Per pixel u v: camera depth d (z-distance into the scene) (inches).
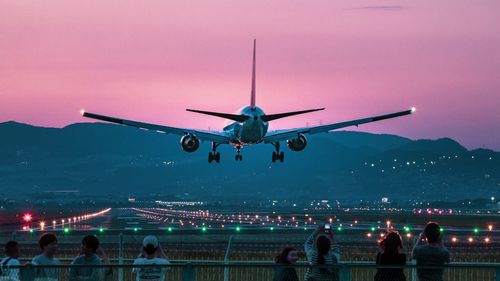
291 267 2359.7
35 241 7165.4
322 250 2472.9
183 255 5935.0
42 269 2298.2
